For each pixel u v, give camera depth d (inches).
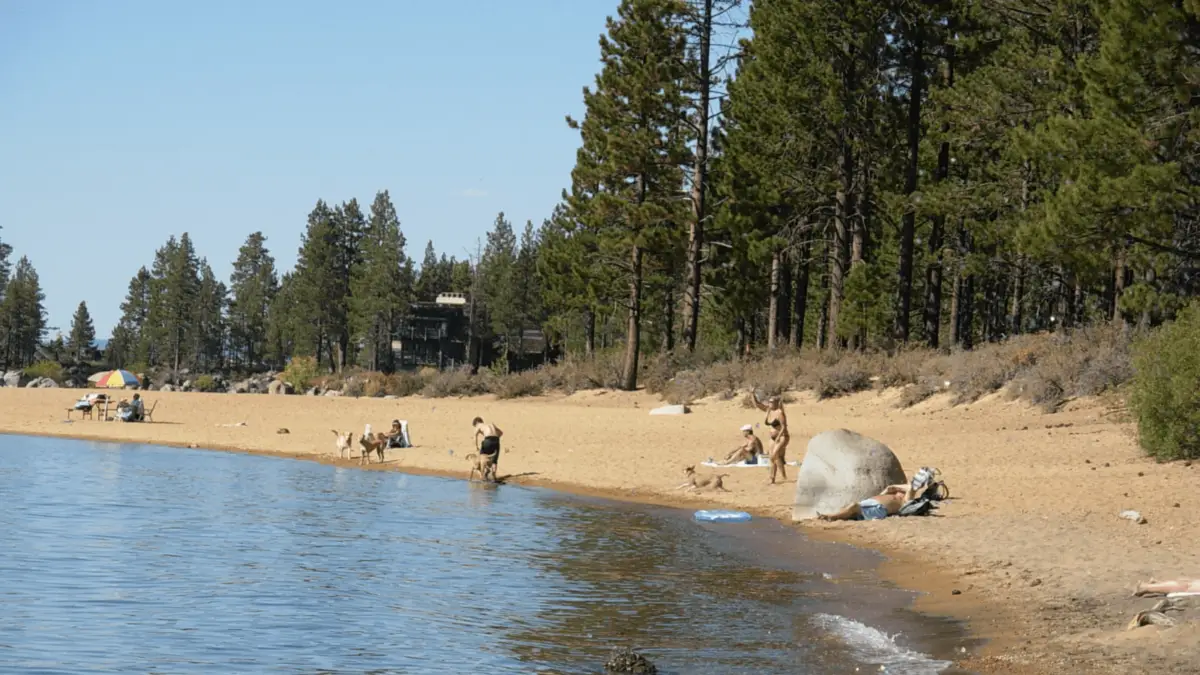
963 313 2300.7
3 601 498.3
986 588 523.8
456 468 1167.0
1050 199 1217.4
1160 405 837.2
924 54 1728.6
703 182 1975.9
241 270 6835.6
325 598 518.0
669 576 577.6
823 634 441.4
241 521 776.3
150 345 6446.9
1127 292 1149.1
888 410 1350.9
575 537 713.0
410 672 390.3
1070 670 366.3
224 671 391.9
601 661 404.8
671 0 1913.1
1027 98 1502.2
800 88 1733.5
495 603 508.7
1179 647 379.9
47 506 832.3
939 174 1745.8
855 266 1692.9
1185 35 1073.5
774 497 880.9
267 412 1834.4
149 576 566.3
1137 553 567.5
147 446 1425.9
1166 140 1116.5
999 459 944.9
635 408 1752.0
